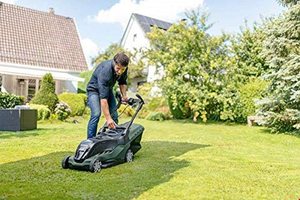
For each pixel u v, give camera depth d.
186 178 3.98
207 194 3.34
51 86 14.04
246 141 8.30
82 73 22.83
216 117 15.20
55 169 4.30
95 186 3.54
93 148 4.29
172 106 15.95
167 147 6.53
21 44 20.77
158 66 15.41
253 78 15.10
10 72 18.14
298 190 3.56
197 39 14.76
